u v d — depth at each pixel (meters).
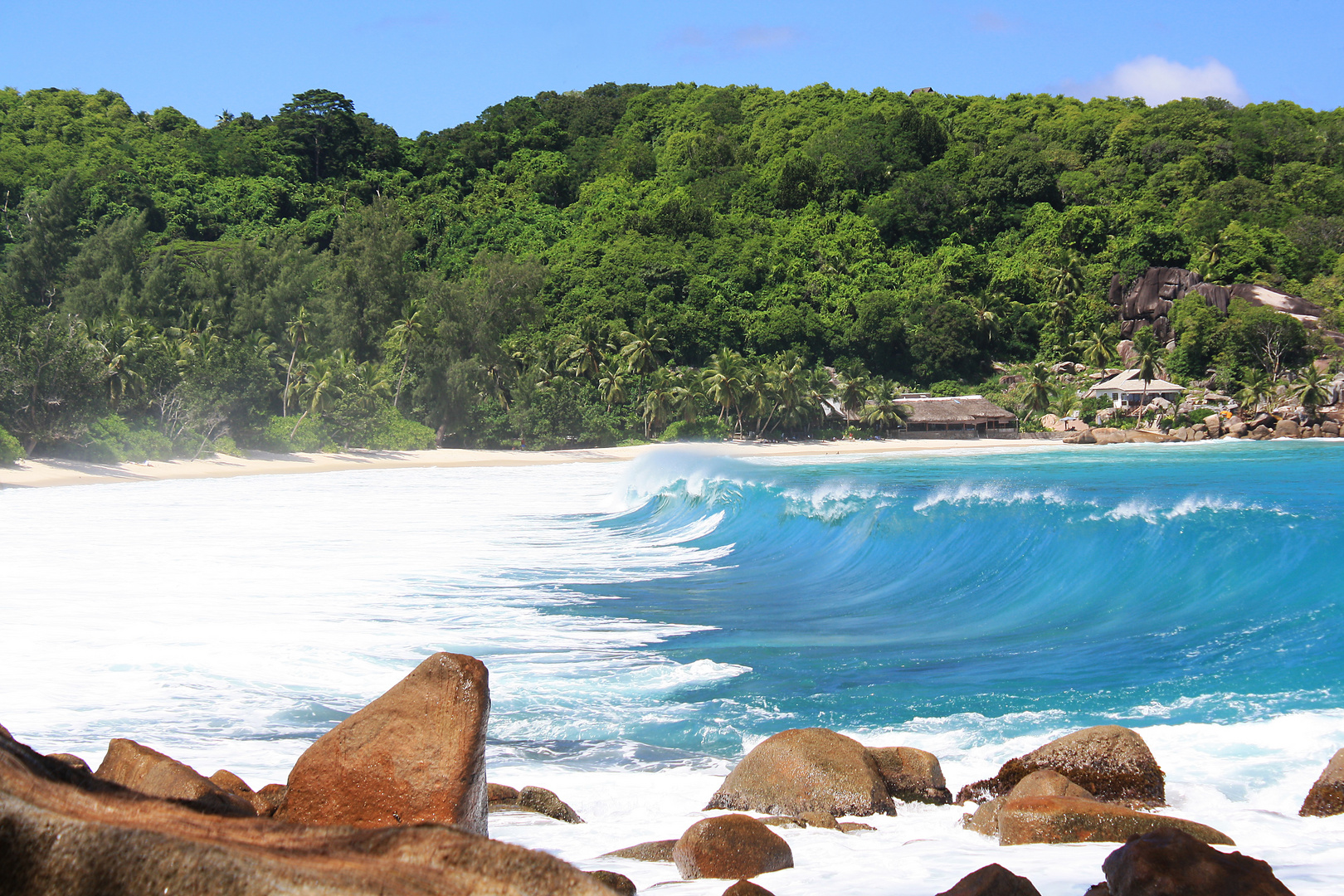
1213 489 39.53
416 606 18.64
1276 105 191.00
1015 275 148.00
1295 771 8.44
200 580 21.30
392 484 55.50
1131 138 171.62
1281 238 145.62
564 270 139.00
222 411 73.19
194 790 4.88
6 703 11.90
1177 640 14.69
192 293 104.31
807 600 20.23
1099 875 5.18
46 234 108.06
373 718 4.14
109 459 63.75
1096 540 20.42
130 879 1.38
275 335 98.62
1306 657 12.88
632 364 112.62
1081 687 12.30
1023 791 7.33
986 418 112.56
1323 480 46.09
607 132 199.25
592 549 27.77
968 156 177.62
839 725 10.97
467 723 4.08
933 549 23.48
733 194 169.00
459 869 1.52
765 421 108.06
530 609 18.64
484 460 83.62
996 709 11.41
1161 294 140.62
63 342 61.91
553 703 12.20
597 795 8.63
